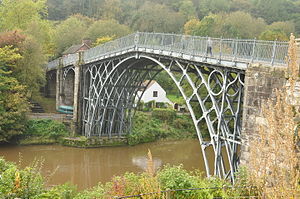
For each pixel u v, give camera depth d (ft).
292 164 18.80
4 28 146.72
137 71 91.25
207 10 205.87
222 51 48.75
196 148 104.47
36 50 105.70
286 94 20.86
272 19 182.09
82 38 175.42
